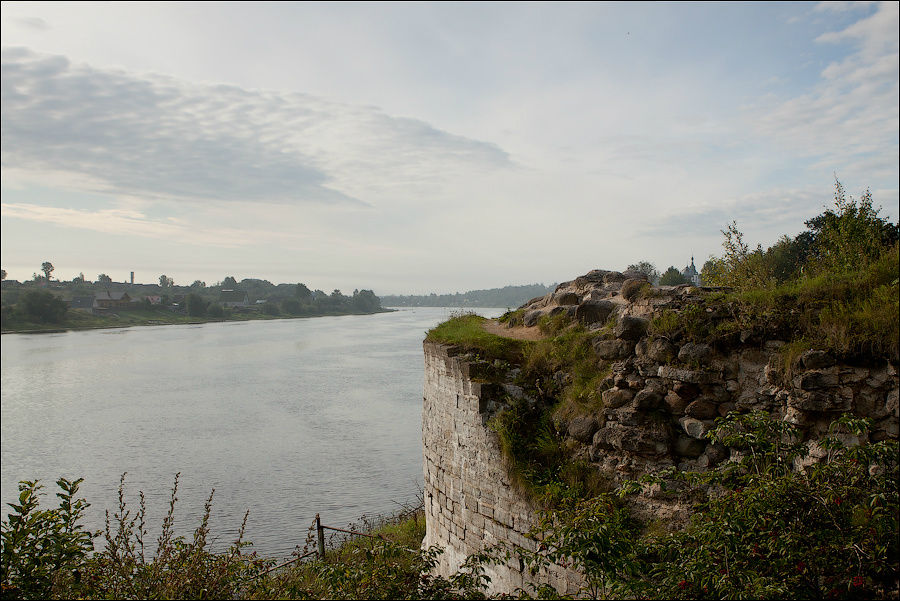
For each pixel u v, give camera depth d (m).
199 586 6.07
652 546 5.53
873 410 5.66
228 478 24.27
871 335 5.72
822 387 5.86
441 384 10.15
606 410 7.39
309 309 198.62
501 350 9.27
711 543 5.03
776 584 4.62
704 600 4.94
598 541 5.14
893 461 5.27
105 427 35.78
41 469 27.03
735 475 5.63
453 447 9.59
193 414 38.91
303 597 6.19
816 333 6.22
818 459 5.79
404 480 23.03
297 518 19.16
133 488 23.61
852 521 5.14
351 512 19.56
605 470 7.21
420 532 14.44
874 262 6.81
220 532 18.09
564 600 5.52
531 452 7.97
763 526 4.98
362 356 70.38
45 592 6.04
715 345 6.89
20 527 6.31
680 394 6.92
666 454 6.84
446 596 5.99
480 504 8.74
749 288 7.64
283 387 48.44
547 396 8.46
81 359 72.88
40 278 175.88
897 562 4.96
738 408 6.60
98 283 195.62
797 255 19.45
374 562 6.33
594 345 8.20
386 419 34.66
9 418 39.12
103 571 6.50
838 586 4.84
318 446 28.92
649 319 7.73
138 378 56.81
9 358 74.38
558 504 7.07
